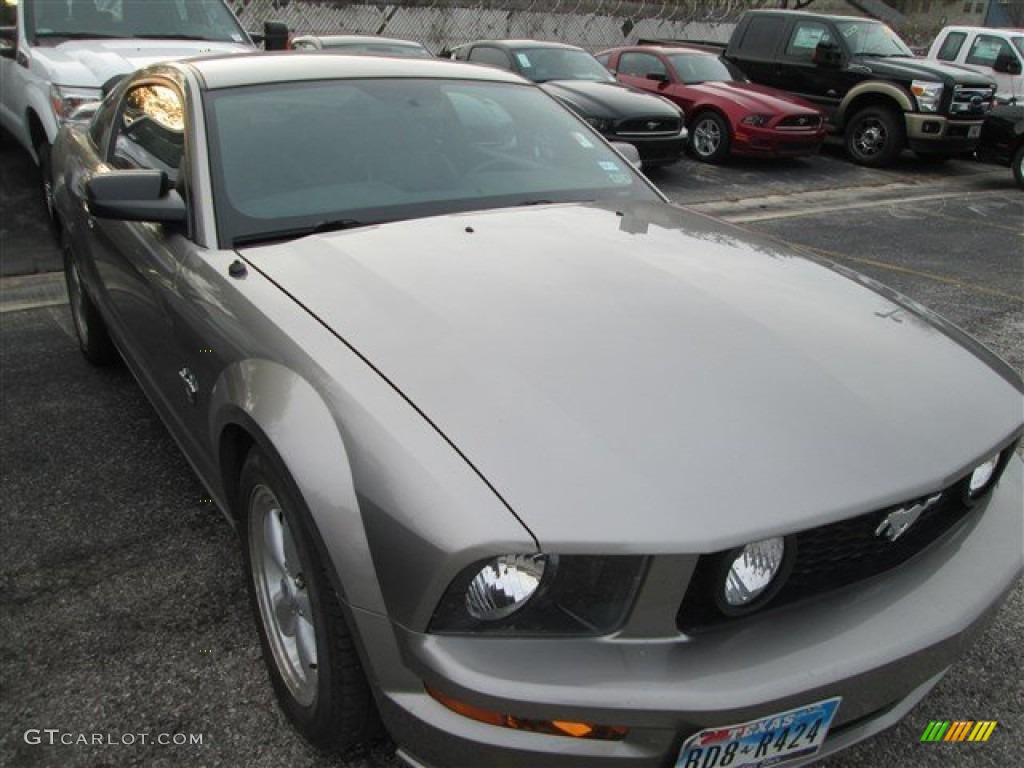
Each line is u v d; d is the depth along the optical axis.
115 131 3.70
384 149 2.97
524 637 1.60
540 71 11.05
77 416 3.94
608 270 2.40
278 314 2.16
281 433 1.88
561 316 2.11
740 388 1.89
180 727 2.24
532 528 1.55
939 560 1.94
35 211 7.24
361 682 1.88
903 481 1.75
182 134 2.89
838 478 1.71
